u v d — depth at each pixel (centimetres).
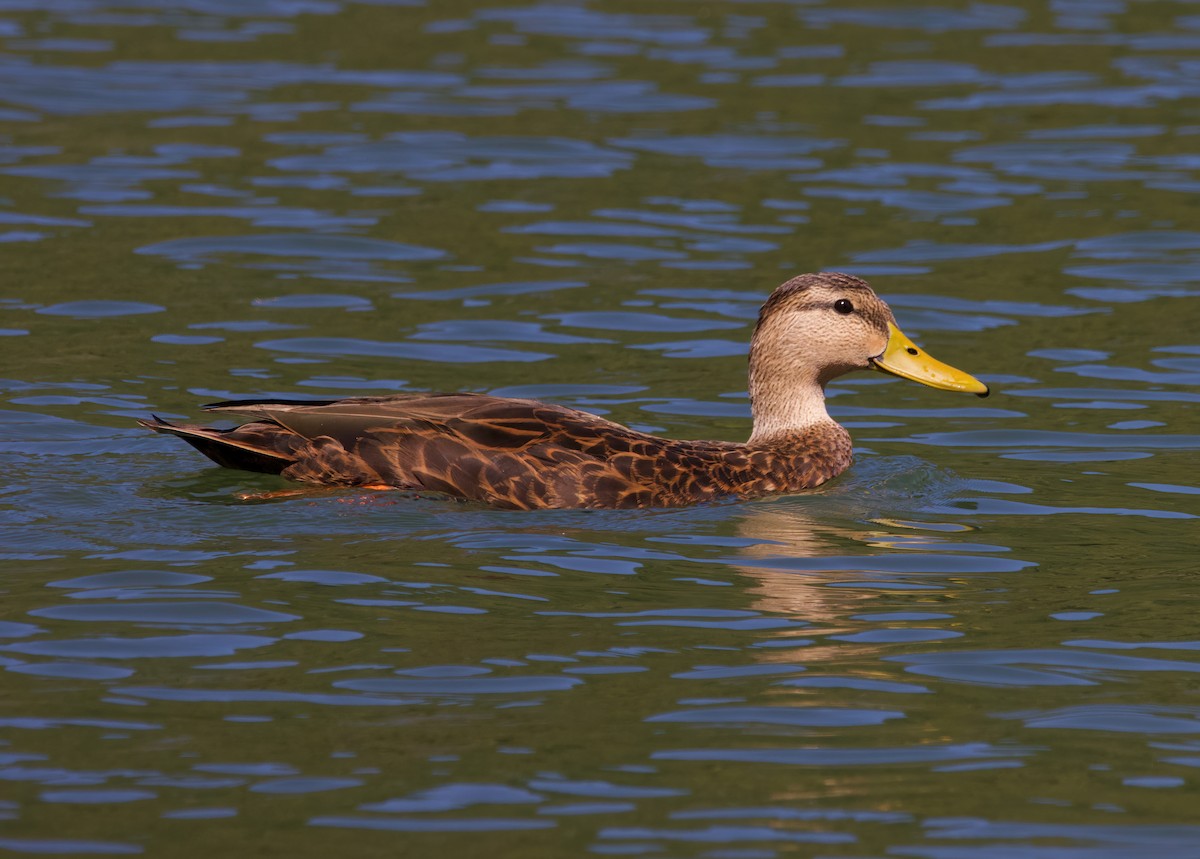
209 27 3247
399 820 823
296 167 2445
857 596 1146
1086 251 2159
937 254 2147
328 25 3288
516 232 2202
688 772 878
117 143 2520
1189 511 1342
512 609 1104
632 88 2873
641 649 1041
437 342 1817
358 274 2036
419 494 1336
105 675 980
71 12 3319
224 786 853
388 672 995
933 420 1641
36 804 830
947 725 938
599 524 1297
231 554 1195
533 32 3259
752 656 1033
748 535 1284
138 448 1453
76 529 1237
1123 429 1582
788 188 2398
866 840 812
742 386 1717
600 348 1816
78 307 1880
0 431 1483
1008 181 2436
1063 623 1096
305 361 1741
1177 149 2580
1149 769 887
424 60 3038
